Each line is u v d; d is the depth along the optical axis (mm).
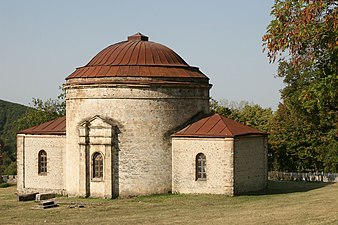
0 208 40344
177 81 44812
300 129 68625
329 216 31109
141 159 43594
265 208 35875
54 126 50594
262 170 46969
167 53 47062
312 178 62875
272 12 25688
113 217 34375
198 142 43125
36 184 50219
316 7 23797
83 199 43406
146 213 35719
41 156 50250
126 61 44844
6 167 104562
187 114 45594
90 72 44781
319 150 64562
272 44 25406
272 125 75562
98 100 44000
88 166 44188
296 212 33250
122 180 43406
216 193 42500
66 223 32219
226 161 42062
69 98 45812
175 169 44031
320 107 26250
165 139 44250
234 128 43906
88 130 44156
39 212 37438
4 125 159375
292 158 73438
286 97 63625
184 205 38688
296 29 24547
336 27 23312
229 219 31516
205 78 47344
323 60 27750
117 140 43438
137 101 43594
